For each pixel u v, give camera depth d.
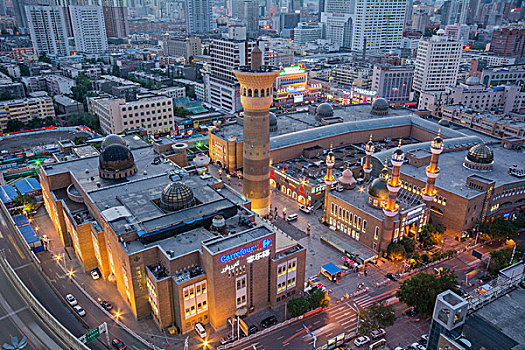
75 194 141.88
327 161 153.50
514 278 87.94
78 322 109.00
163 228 109.75
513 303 83.12
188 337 104.00
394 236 138.38
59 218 141.38
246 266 105.56
